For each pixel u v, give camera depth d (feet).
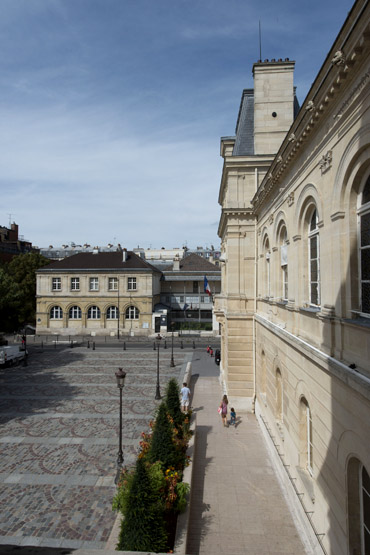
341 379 19.67
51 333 150.30
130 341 134.21
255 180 58.44
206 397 66.33
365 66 17.40
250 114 62.59
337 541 21.15
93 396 63.77
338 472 20.99
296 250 31.83
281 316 39.11
